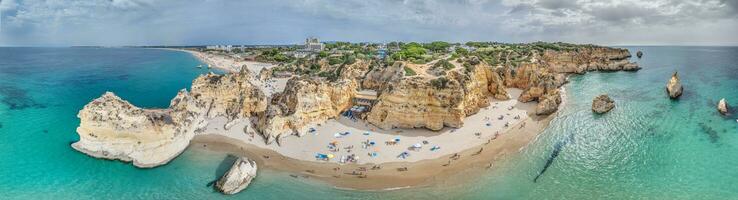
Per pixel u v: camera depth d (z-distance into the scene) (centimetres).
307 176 5069
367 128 6788
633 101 9312
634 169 5250
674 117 7650
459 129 6825
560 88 11181
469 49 14675
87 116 5591
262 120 6662
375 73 9725
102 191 4669
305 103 6731
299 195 4584
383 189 4716
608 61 16188
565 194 4594
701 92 10025
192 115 6531
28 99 9312
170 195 4597
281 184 4850
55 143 6112
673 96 9450
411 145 6072
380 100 6969
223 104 7331
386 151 5831
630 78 13200
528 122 7425
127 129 5453
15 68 17062
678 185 4738
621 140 6431
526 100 8912
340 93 7462
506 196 4544
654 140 6347
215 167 5344
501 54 12875
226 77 7481
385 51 14988
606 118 7800
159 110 6300
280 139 6116
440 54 12181
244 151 5869
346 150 5856
